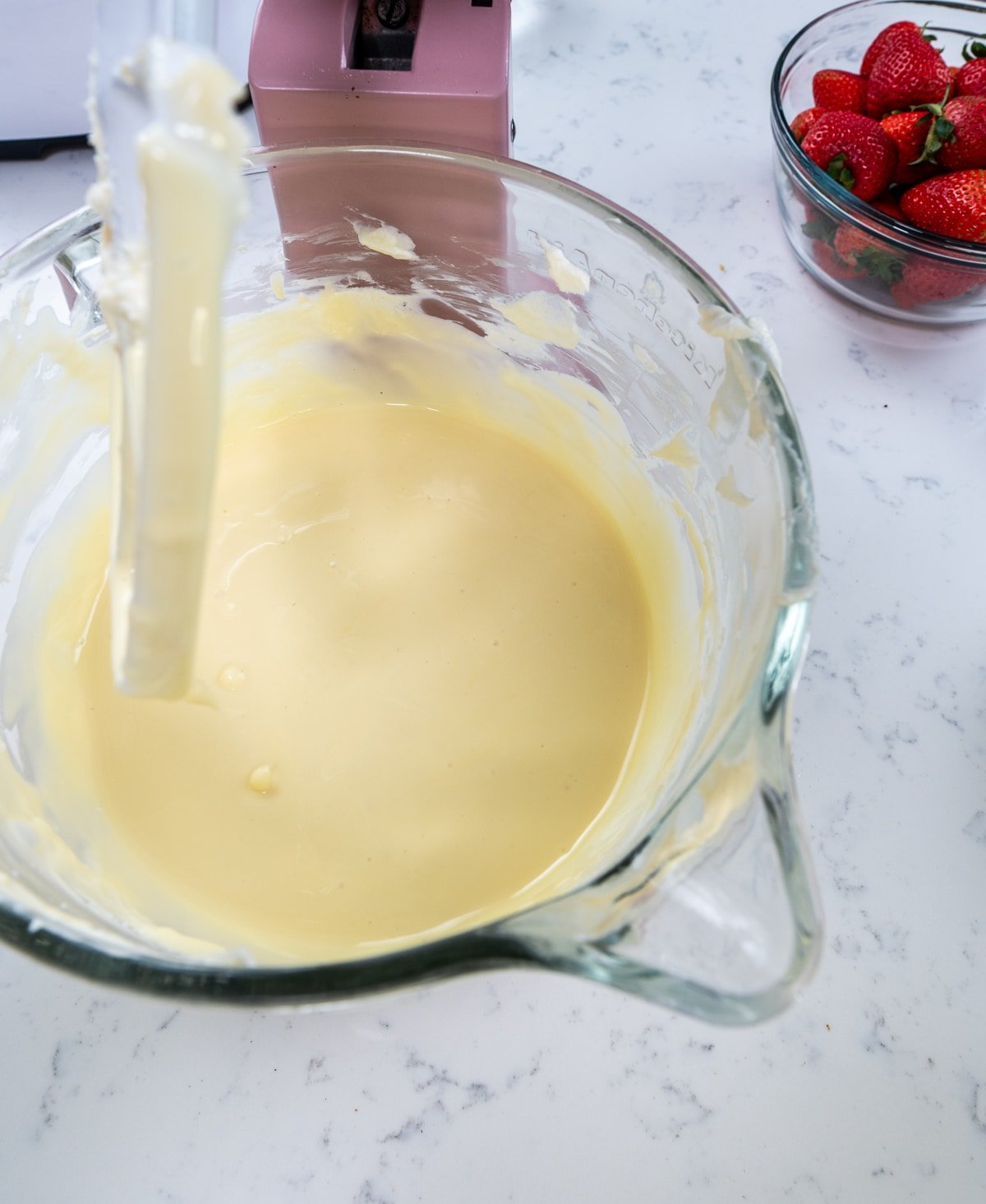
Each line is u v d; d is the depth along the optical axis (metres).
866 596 0.37
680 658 0.34
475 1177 0.29
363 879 0.32
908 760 0.34
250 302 0.38
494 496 0.40
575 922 0.21
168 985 0.20
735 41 0.49
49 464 0.35
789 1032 0.31
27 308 0.32
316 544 0.38
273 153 0.32
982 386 0.42
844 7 0.44
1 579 0.35
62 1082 0.30
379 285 0.38
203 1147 0.29
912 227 0.38
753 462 0.28
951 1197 0.29
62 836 0.31
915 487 0.39
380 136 0.34
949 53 0.46
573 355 0.37
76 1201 0.29
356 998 0.20
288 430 0.41
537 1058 0.30
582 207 0.31
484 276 0.36
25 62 0.41
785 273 0.44
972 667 0.36
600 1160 0.29
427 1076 0.30
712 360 0.30
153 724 0.35
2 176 0.46
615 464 0.38
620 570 0.38
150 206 0.18
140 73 0.20
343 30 0.32
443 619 0.37
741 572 0.28
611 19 0.50
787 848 0.21
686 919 0.21
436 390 0.41
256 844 0.33
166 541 0.21
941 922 0.32
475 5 0.32
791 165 0.40
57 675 0.36
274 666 0.36
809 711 0.35
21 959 0.31
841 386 0.41
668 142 0.46
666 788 0.27
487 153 0.32
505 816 0.33
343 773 0.34
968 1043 0.30
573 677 0.36
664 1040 0.30
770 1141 0.29
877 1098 0.30
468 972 0.20
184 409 0.20
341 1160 0.29
